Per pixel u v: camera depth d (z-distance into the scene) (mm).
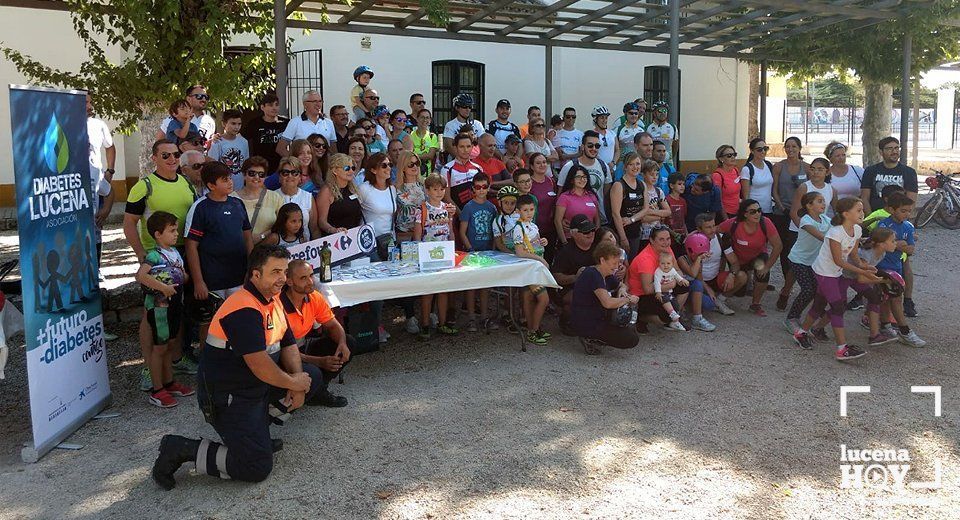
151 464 4203
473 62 15359
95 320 4930
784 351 6277
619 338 6020
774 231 7344
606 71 16672
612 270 6090
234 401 3879
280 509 3686
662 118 10414
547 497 3807
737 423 4758
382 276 5629
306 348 5070
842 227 5848
